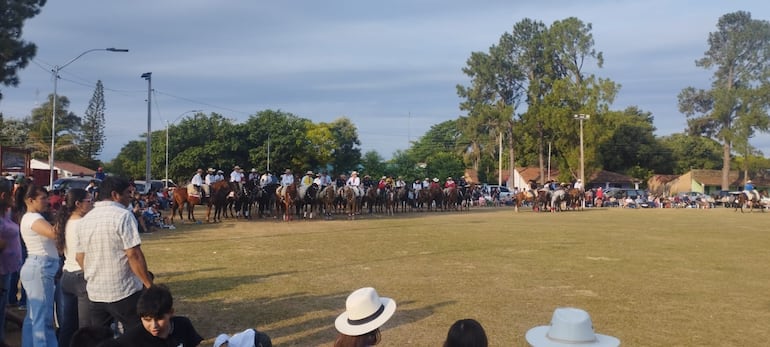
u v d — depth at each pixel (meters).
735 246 18.45
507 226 26.11
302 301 9.88
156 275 12.38
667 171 86.62
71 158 74.94
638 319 8.79
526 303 9.79
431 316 8.91
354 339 4.39
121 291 5.58
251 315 8.93
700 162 87.56
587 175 65.50
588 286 11.30
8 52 23.17
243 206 29.80
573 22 65.38
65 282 5.97
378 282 11.63
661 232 23.58
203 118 64.12
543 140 67.69
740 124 64.62
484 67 67.44
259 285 11.27
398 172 76.25
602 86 62.69
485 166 86.81
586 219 31.92
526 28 67.88
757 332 8.14
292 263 14.11
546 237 20.88
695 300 10.12
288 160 63.41
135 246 5.57
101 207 5.70
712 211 45.16
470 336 3.52
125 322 5.66
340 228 24.45
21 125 75.38
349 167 81.00
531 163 82.94
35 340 6.43
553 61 67.56
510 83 69.25
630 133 82.88
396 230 23.56
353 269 13.23
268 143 61.78
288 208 28.30
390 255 15.66
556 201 41.78
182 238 19.84
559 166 68.62
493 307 9.50
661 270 13.34
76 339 4.54
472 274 12.62
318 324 8.43
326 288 11.01
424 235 21.41
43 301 6.49
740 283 11.78
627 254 16.16
